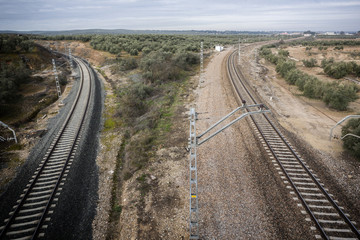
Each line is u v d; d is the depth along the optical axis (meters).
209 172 13.38
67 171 14.38
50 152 16.52
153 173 13.52
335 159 14.70
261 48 78.06
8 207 11.55
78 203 11.87
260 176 12.91
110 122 22.45
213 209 10.66
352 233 9.34
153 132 19.11
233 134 17.89
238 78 35.50
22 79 36.31
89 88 34.78
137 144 17.23
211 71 41.66
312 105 25.16
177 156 15.11
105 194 12.62
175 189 12.06
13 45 49.59
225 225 9.81
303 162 14.04
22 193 12.56
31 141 18.64
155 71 36.38
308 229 9.53
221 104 24.81
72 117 23.50
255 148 15.85
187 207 10.86
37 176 13.84
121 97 29.83
